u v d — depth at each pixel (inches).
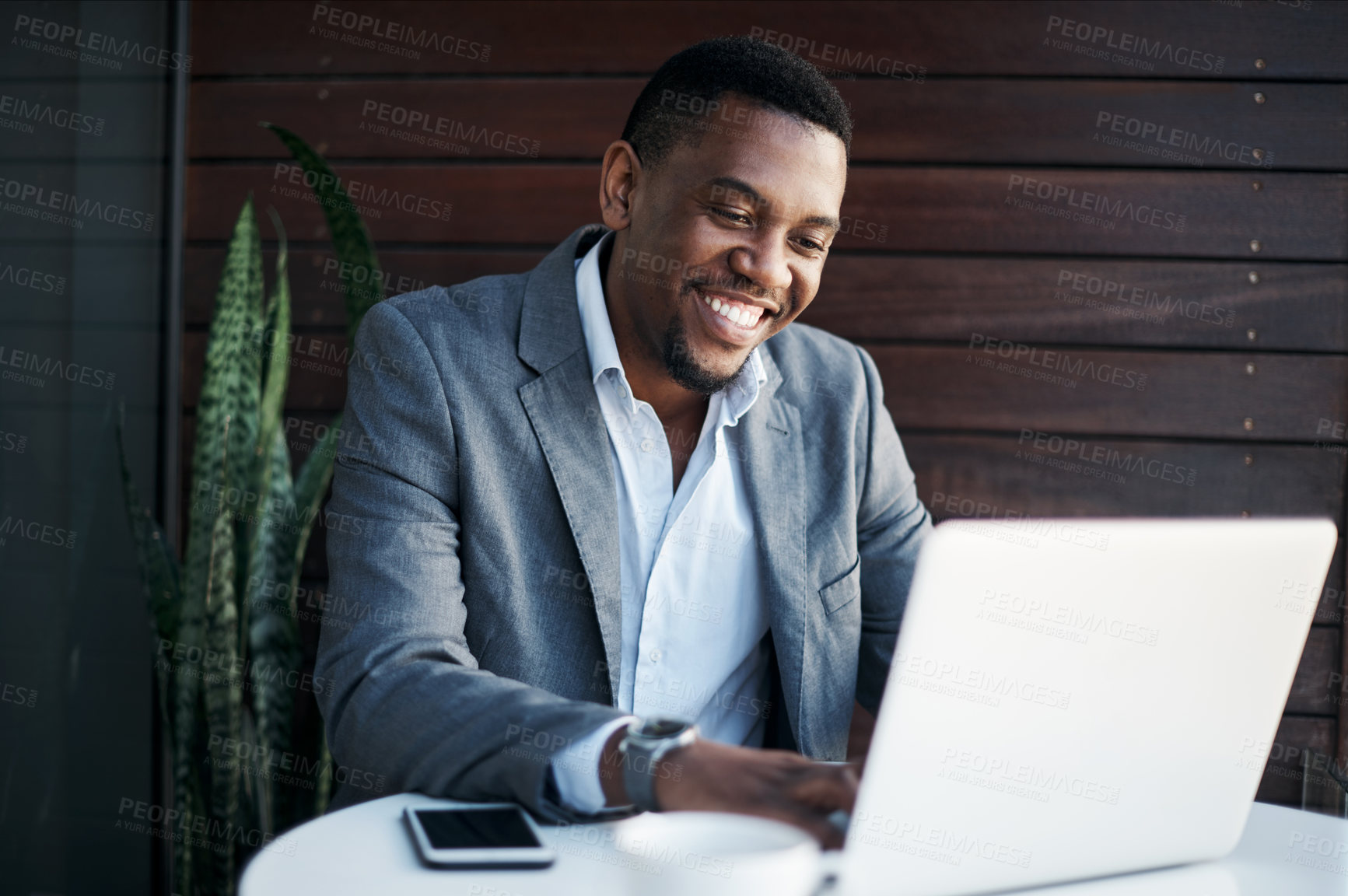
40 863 72.2
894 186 80.0
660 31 80.4
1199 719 29.9
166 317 82.2
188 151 82.5
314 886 27.8
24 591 70.4
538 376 51.3
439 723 36.6
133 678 81.5
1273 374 79.0
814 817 30.1
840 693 53.8
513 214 81.5
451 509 49.6
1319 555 29.5
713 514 54.1
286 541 72.0
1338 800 52.7
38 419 71.4
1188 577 28.0
